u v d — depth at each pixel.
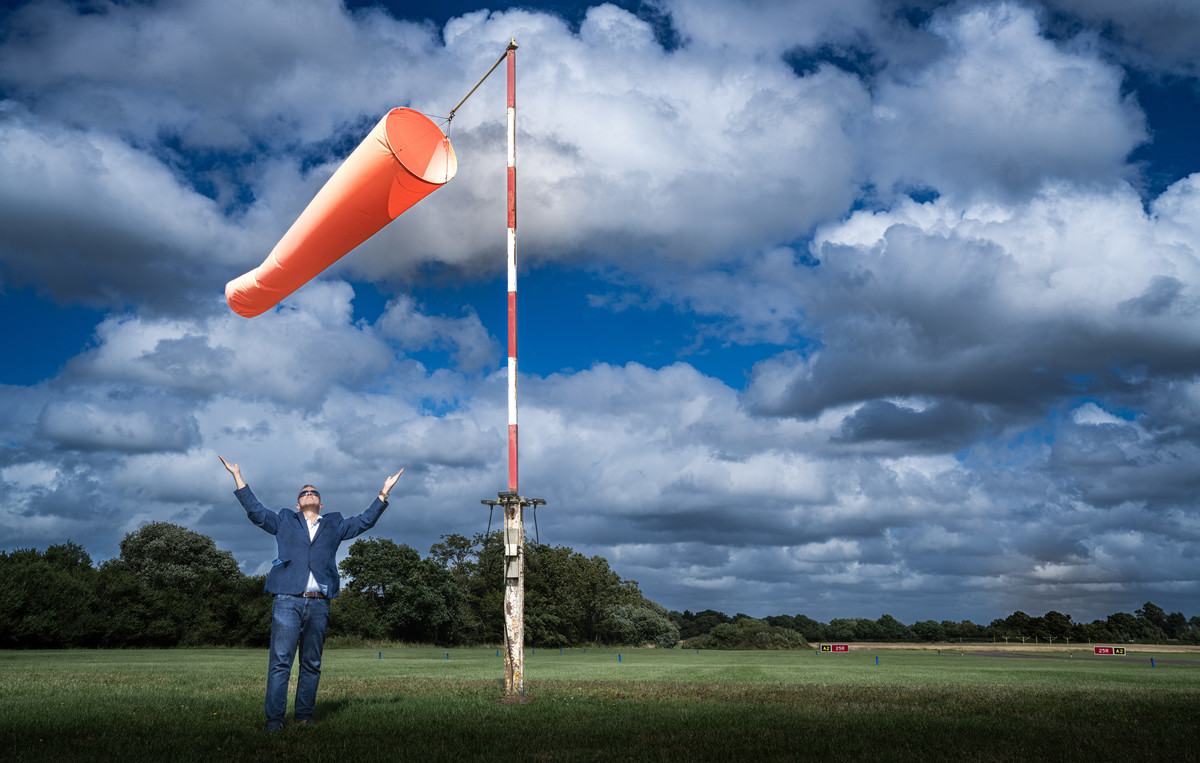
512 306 12.55
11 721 7.88
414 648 64.25
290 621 8.20
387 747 6.59
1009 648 66.38
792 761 6.04
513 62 13.45
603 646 82.31
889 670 22.25
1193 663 31.42
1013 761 6.10
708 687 13.23
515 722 8.22
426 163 11.03
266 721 7.91
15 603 43.44
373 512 9.29
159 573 71.19
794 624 99.69
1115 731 7.79
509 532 11.30
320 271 11.84
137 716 8.45
